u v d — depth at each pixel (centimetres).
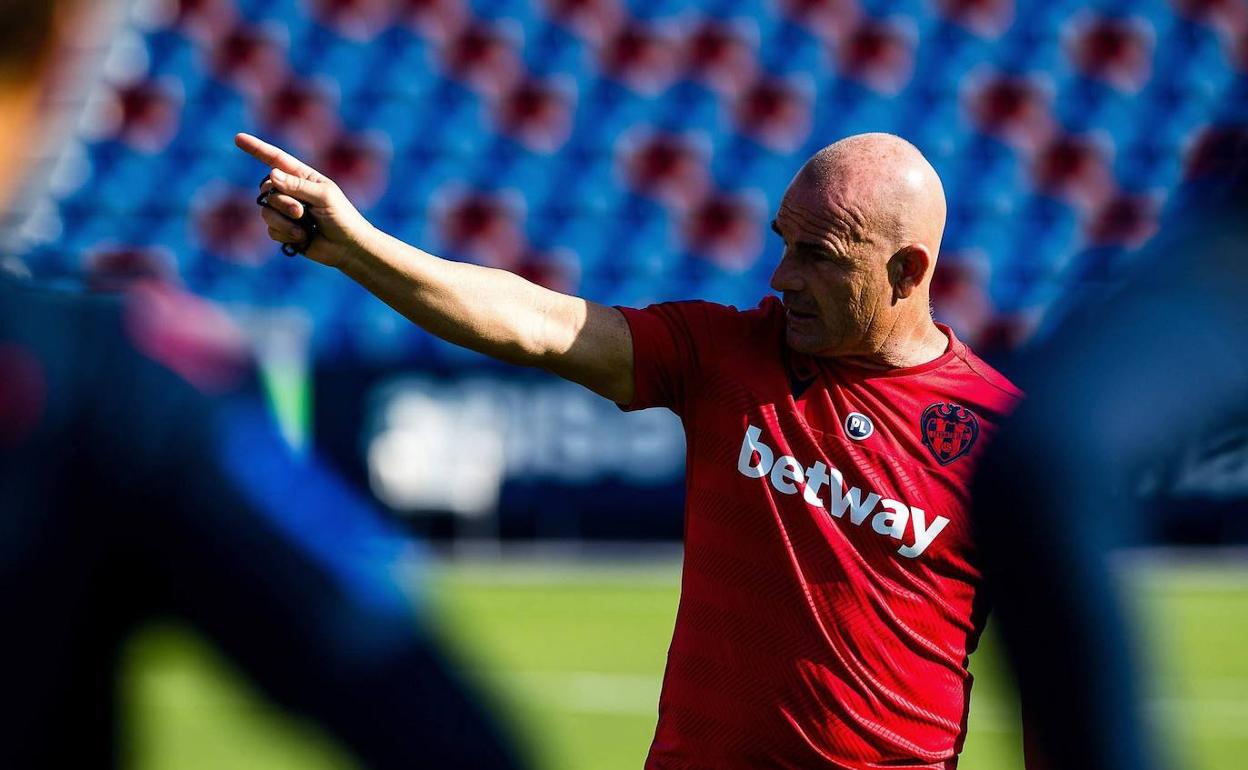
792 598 1137
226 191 5912
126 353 430
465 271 1151
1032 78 6156
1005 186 5919
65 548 421
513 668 3172
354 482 4547
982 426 1142
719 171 5950
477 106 6125
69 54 443
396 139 6066
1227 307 583
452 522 4572
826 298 1141
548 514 4572
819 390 1161
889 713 1129
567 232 5825
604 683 3033
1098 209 5853
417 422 4572
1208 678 3064
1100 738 578
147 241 5775
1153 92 6125
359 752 406
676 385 1202
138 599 431
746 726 1141
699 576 1181
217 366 438
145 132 6078
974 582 1140
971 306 5591
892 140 1162
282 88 6188
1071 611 579
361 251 1093
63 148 5925
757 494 1155
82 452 422
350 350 4928
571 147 6012
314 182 1063
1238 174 601
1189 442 579
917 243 1141
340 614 410
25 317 430
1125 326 590
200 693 2873
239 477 423
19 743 425
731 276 5725
